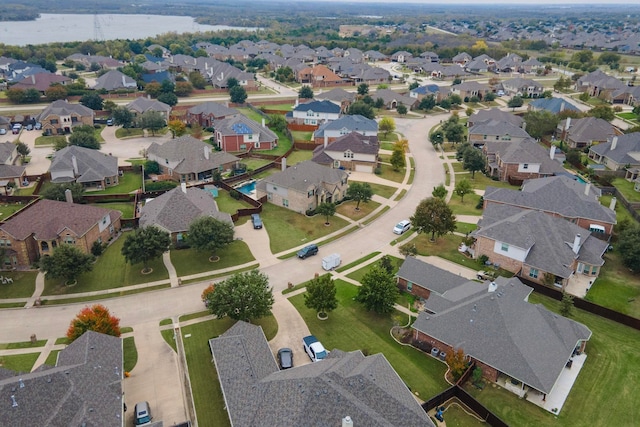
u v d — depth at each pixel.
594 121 125.06
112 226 76.69
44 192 84.81
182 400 45.12
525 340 48.59
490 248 69.25
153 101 150.12
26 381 39.00
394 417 38.41
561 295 61.75
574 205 79.69
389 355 51.50
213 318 57.22
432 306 55.88
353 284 64.81
